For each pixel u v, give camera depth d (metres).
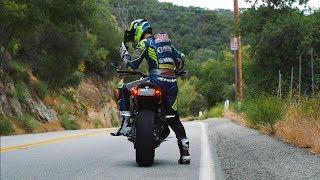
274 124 17.08
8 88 34.50
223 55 130.00
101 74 65.69
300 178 7.45
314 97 16.36
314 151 11.05
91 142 16.56
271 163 9.32
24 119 33.59
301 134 13.02
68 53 37.97
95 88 61.34
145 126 9.21
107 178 7.98
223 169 8.98
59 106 46.03
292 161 9.44
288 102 18.64
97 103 59.72
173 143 15.45
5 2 26.98
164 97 9.58
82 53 39.19
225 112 41.31
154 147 9.62
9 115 32.38
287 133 14.66
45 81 42.84
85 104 56.22
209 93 114.06
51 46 37.62
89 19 36.53
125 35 10.02
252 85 39.03
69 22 34.81
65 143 16.09
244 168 8.83
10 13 27.31
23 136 20.91
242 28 40.44
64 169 9.13
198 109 116.56
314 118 14.48
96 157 11.38
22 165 9.78
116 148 14.01
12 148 13.99
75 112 51.25
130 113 9.65
